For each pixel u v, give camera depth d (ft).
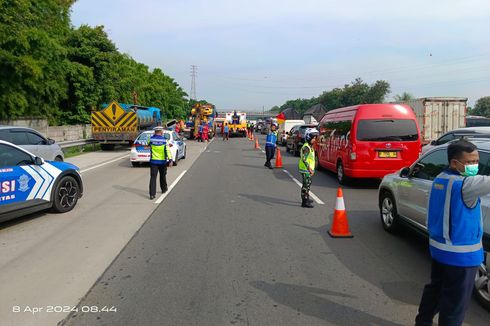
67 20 101.14
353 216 26.04
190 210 27.45
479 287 13.42
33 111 82.89
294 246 19.65
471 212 9.94
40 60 70.90
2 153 22.17
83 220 24.54
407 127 35.63
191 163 58.23
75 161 59.00
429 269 16.67
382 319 12.49
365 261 17.60
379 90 267.80
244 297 13.97
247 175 45.68
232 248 19.27
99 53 109.70
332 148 42.16
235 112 150.82
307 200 28.53
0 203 21.42
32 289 14.60
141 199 31.27
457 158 10.15
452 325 10.20
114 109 74.74
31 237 20.98
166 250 18.92
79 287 14.75
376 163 35.42
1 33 60.23
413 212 18.85
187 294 14.19
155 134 32.42
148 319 12.45
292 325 12.10
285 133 98.53
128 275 15.88
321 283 15.19
